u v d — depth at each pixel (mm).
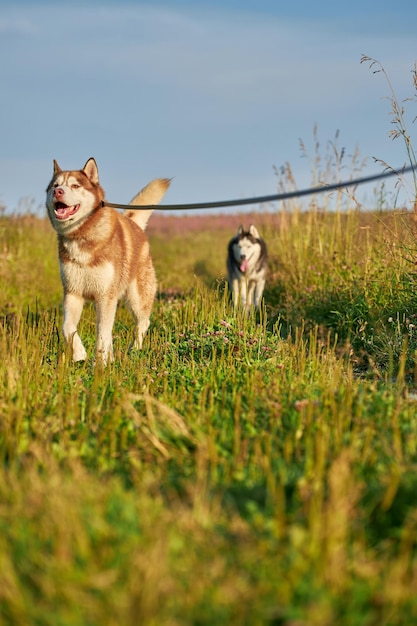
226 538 2629
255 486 3111
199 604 2217
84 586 2293
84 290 6602
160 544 2385
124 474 3367
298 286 10148
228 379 5062
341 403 4125
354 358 6363
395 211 8195
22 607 2195
